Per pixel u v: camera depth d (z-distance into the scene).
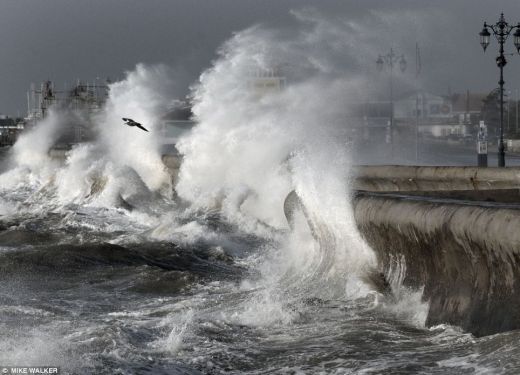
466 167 65.62
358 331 32.59
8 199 111.38
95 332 32.75
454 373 25.41
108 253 56.56
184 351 31.00
